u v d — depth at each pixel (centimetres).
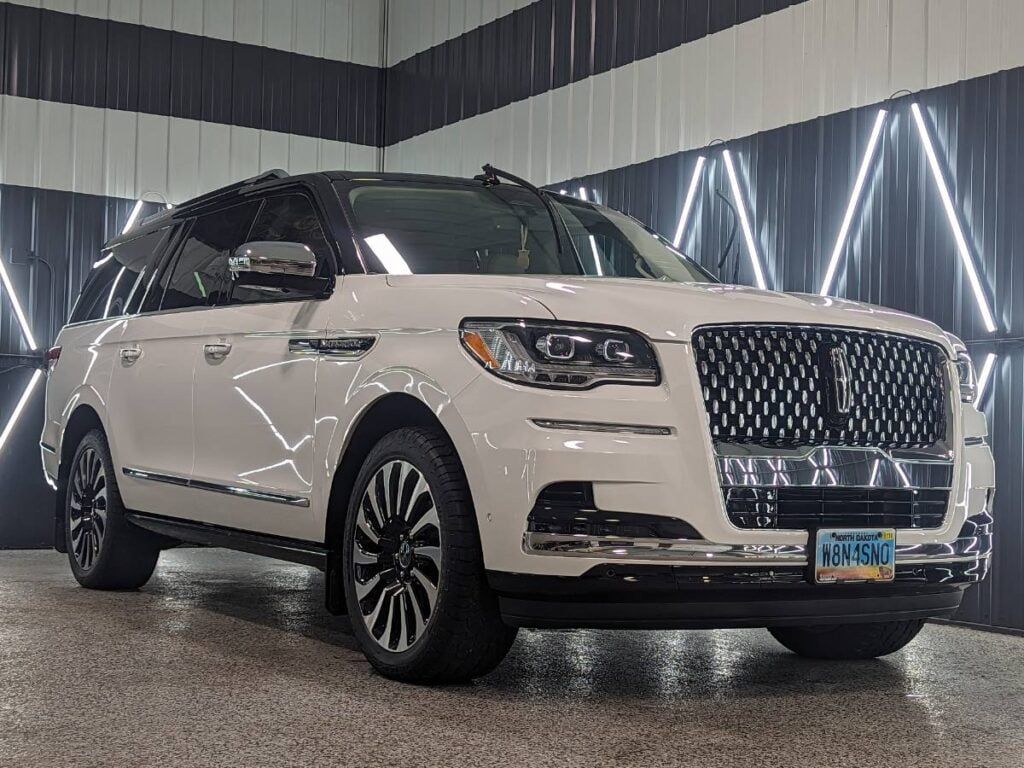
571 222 444
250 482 408
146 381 486
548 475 295
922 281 562
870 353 331
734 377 309
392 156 1002
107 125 916
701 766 255
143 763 248
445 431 331
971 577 346
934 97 564
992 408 532
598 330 304
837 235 605
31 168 888
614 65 766
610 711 309
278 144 977
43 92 895
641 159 738
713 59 689
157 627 438
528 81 845
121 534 526
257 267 376
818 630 409
